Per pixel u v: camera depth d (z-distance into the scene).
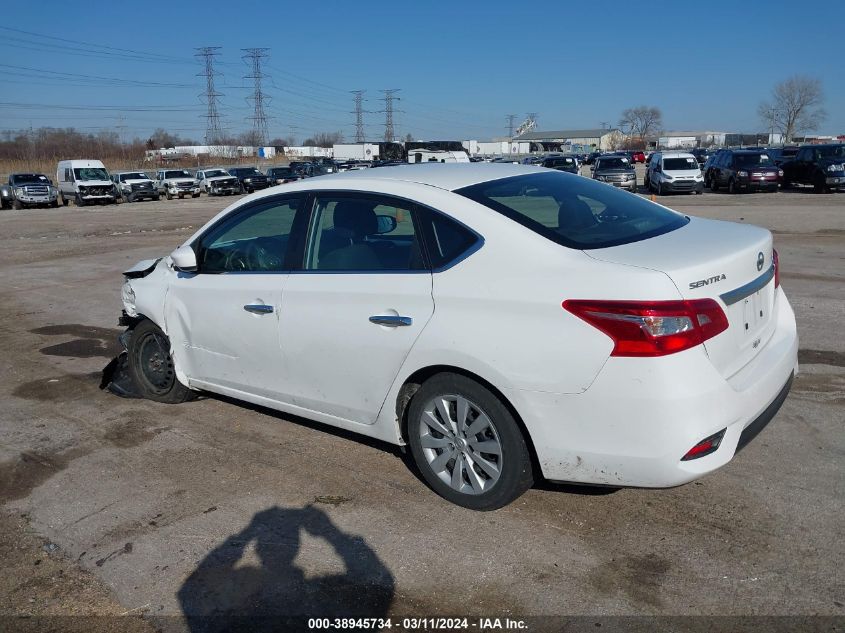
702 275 3.03
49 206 37.03
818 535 3.27
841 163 26.12
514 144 97.12
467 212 3.51
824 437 4.27
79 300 9.78
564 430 3.14
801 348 6.04
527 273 3.22
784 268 9.81
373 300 3.70
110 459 4.46
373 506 3.73
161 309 5.00
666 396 2.91
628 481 3.08
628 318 2.94
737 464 3.97
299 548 3.38
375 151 73.25
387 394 3.75
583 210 3.71
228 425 4.92
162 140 117.94
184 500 3.90
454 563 3.20
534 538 3.36
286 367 4.21
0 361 6.82
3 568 3.32
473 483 3.55
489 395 3.35
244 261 4.50
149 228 21.53
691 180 27.62
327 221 4.06
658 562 3.13
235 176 45.62
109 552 3.42
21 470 4.37
